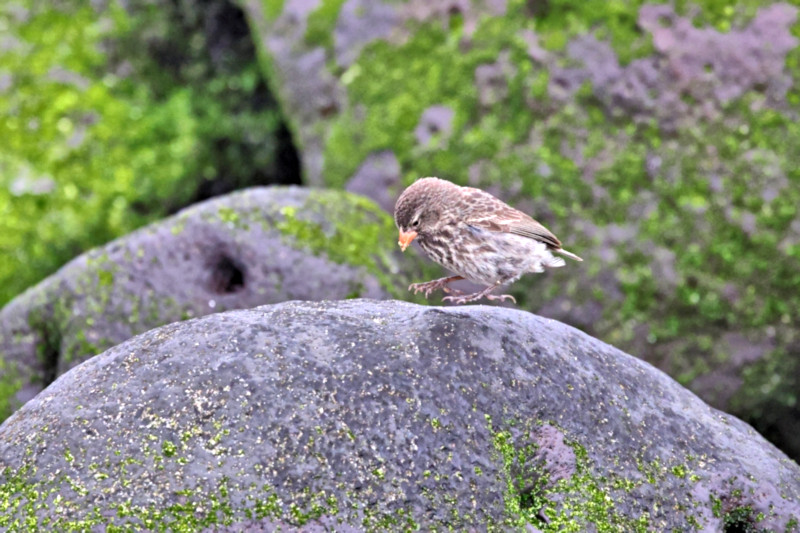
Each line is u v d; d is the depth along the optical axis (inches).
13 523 251.1
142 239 435.5
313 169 540.7
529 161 494.0
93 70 616.4
